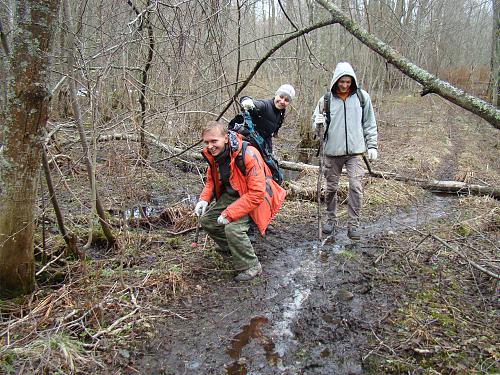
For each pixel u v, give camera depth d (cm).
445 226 538
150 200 593
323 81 892
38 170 314
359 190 475
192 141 727
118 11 476
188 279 385
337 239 494
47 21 278
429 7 1233
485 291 366
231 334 315
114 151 425
